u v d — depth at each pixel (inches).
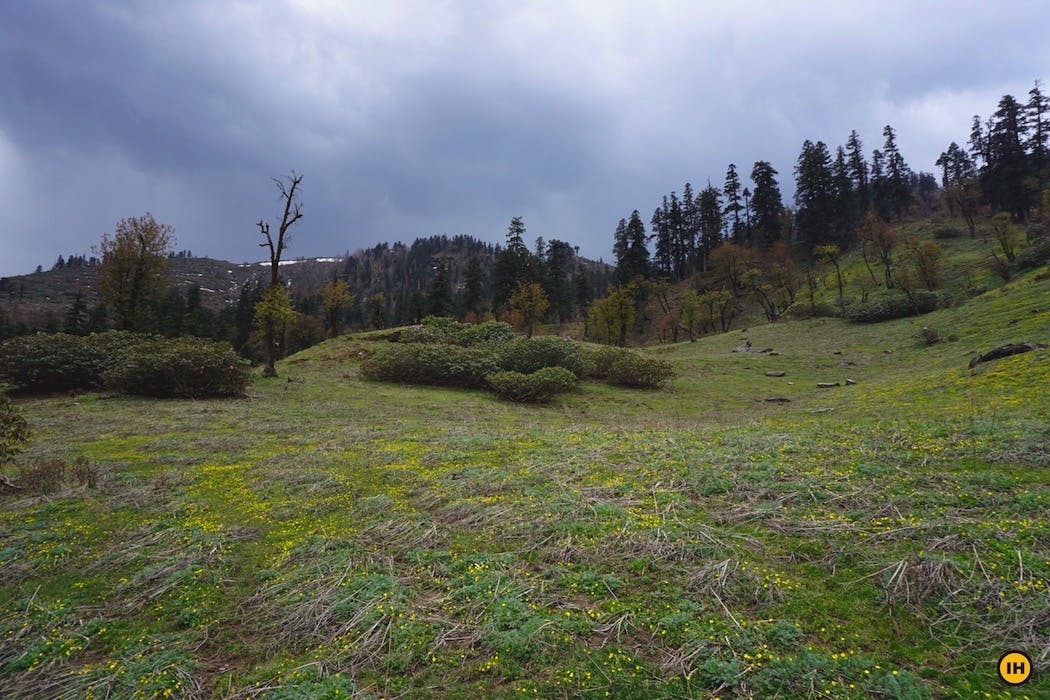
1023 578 178.5
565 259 3127.5
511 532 257.9
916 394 689.6
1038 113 2906.0
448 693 148.5
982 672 144.6
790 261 3016.7
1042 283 1422.2
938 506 243.8
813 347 1680.6
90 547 266.1
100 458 459.2
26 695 156.3
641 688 144.3
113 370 829.2
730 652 155.2
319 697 146.2
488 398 975.0
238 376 875.4
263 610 202.2
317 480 381.7
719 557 216.8
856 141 3784.5
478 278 2578.7
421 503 316.8
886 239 2514.8
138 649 175.0
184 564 239.8
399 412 770.2
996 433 337.7
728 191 3816.4
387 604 193.0
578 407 930.1
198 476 400.5
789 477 304.0
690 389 1169.4
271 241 1077.8
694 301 2549.2
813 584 195.2
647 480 325.7
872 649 158.6
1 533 281.9
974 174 3782.0
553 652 161.9
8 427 379.9
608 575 207.2
